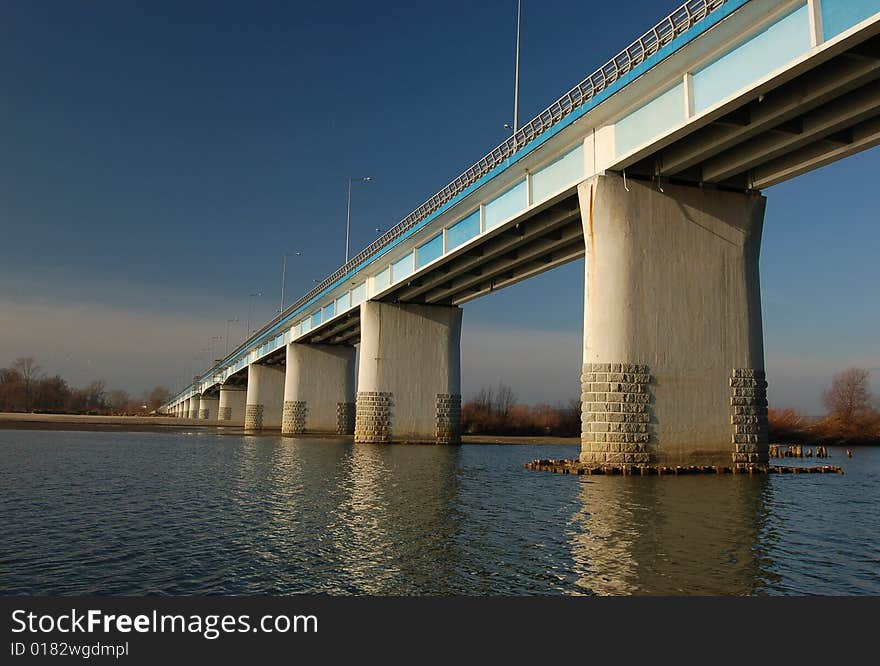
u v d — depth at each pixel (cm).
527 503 1978
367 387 5694
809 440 8956
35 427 8475
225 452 4534
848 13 1930
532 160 3397
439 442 5784
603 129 2927
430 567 1212
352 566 1228
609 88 2728
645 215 2892
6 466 3203
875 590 1078
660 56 2456
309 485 2527
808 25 2047
